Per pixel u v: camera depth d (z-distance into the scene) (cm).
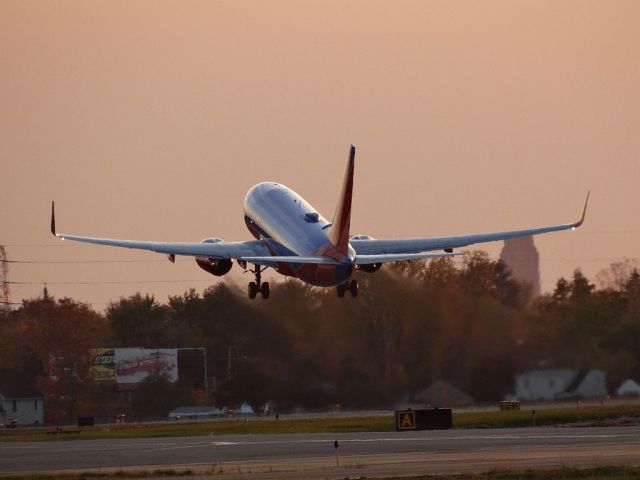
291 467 17525
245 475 16675
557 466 16475
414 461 17675
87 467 19212
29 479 17525
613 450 18125
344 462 17950
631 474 15375
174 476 17138
